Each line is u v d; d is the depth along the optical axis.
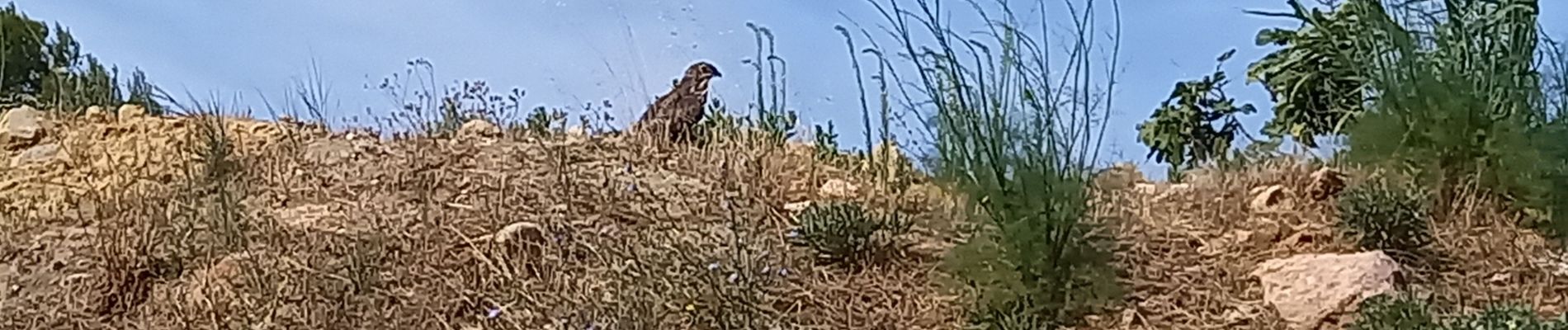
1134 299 5.29
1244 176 6.70
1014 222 5.04
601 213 6.09
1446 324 4.50
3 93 11.08
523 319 5.08
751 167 6.84
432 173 6.62
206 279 5.36
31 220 6.20
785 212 6.27
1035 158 5.09
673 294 5.11
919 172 6.45
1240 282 5.38
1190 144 7.81
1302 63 7.40
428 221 5.96
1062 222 5.03
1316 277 5.10
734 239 5.77
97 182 6.82
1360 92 6.70
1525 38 5.72
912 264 5.68
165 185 6.56
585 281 5.36
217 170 6.66
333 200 6.34
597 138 7.52
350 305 5.15
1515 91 5.73
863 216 5.74
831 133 7.60
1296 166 6.55
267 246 5.64
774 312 5.18
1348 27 6.29
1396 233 5.48
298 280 5.29
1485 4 5.77
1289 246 5.69
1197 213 6.25
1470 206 5.77
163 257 5.56
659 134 7.50
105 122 8.05
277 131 7.62
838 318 5.23
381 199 6.32
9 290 5.46
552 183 6.48
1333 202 5.94
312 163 6.89
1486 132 5.77
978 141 5.11
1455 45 5.87
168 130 7.79
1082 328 5.08
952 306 5.27
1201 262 5.63
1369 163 6.15
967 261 5.21
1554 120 5.61
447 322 5.15
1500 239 5.56
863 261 5.66
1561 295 5.10
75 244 5.82
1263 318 5.05
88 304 5.36
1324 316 4.93
